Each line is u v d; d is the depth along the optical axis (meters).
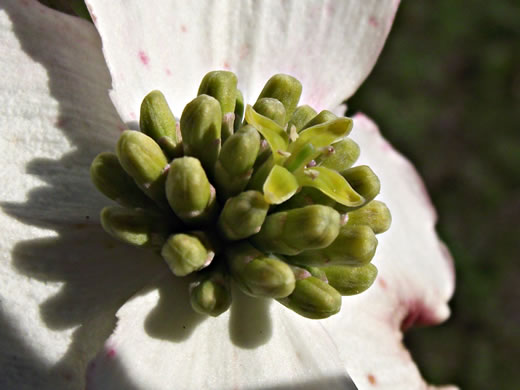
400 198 0.05
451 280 0.05
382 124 0.10
